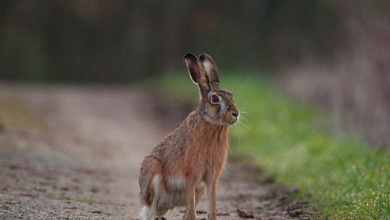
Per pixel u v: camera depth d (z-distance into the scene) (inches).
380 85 662.5
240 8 2038.6
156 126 1024.2
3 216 381.4
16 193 450.9
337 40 1074.1
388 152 532.7
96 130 905.5
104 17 2249.0
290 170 573.3
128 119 1087.0
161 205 390.3
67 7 2202.3
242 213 425.7
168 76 1731.1
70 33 2209.6
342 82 750.5
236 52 1947.6
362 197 411.2
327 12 1507.1
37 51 2159.2
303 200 459.5
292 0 1755.7
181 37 2159.2
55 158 623.5
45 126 864.9
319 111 848.3
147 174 388.5
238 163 652.7
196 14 2118.6
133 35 2219.5
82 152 690.8
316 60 1044.5
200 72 386.9
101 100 1363.2
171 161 382.9
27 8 2174.0
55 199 446.6
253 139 737.0
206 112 378.3
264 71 1585.9
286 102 945.5
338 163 537.6
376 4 796.6
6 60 2101.4
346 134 642.8
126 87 1873.8
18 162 570.3
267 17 1907.0
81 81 2201.0
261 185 547.2
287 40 1553.9
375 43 709.3
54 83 2091.5
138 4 2241.6
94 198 467.8
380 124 617.6
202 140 377.4
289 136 705.6
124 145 791.7
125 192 507.2
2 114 900.0
